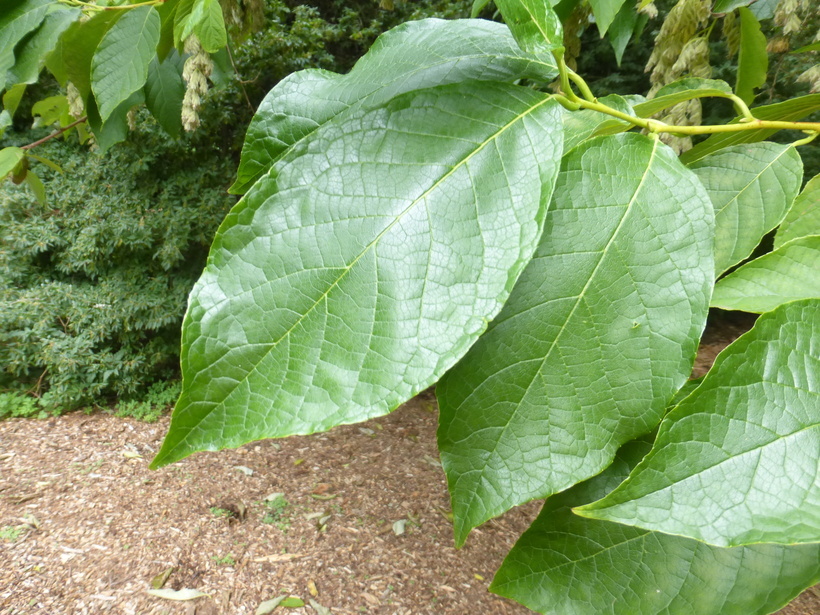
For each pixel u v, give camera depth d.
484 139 0.21
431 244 0.20
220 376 0.19
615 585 0.24
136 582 1.75
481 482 0.21
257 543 1.99
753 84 0.59
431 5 3.92
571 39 0.51
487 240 0.20
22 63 0.44
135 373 2.99
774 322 0.20
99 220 3.18
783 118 0.33
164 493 2.24
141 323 3.02
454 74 0.26
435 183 0.21
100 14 0.44
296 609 1.71
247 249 0.20
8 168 0.49
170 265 3.21
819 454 0.19
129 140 3.28
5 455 2.42
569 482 0.21
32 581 1.73
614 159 0.23
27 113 3.31
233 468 2.46
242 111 3.67
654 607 0.23
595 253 0.22
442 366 0.19
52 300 2.98
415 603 1.77
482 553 2.01
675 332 0.21
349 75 0.29
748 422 0.19
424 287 0.20
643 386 0.21
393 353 0.19
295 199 0.21
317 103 0.28
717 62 2.63
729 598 0.22
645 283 0.21
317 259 0.20
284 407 0.19
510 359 0.22
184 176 3.48
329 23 4.66
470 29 0.27
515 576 0.25
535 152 0.21
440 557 1.98
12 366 2.77
